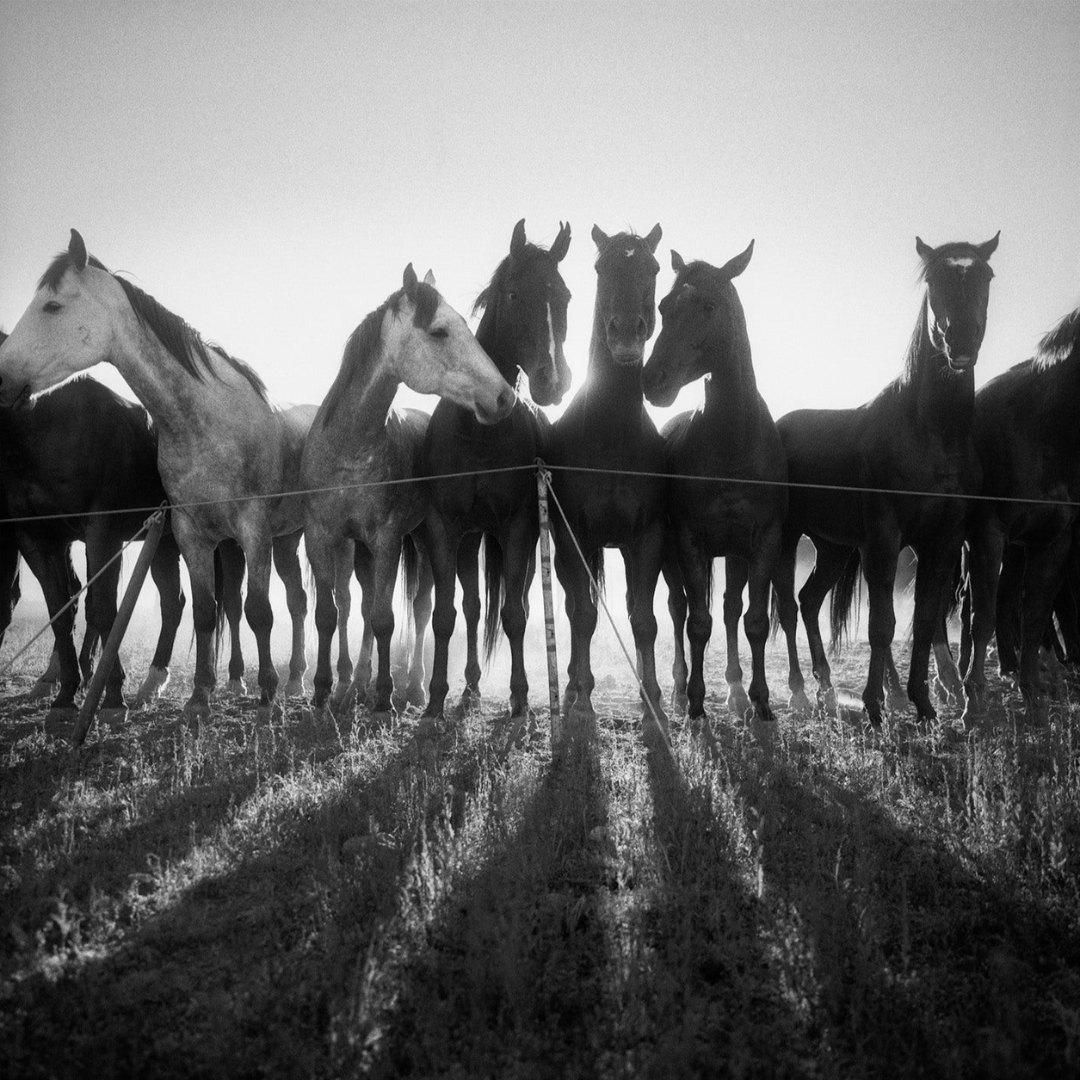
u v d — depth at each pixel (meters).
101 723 7.23
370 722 7.25
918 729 6.75
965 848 4.22
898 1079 2.82
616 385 7.00
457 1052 2.96
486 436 7.25
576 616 7.27
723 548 7.30
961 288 6.69
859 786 5.24
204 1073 2.87
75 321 6.88
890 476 7.28
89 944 3.56
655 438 7.50
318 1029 3.08
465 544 8.16
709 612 7.29
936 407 7.10
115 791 5.33
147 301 7.21
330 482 7.60
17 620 13.65
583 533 7.28
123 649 11.62
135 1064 2.88
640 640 7.28
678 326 6.93
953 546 7.28
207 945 3.61
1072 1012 3.06
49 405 7.36
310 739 6.61
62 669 7.38
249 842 4.48
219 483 7.44
